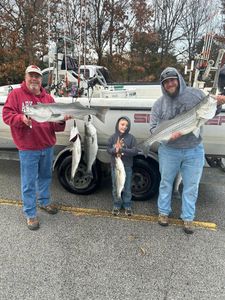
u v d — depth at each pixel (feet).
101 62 69.56
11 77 56.54
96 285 9.39
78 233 12.02
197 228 12.60
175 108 11.10
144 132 13.60
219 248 11.34
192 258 10.75
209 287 9.46
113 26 69.97
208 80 18.48
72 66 20.68
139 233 12.14
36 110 10.46
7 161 19.26
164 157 11.84
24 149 11.43
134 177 14.24
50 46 19.08
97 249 11.08
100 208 13.92
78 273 9.86
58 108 10.83
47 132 11.77
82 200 14.61
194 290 9.32
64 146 14.96
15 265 10.13
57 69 18.70
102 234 12.00
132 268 10.16
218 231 12.44
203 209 14.15
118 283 9.49
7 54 55.93
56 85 17.76
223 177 13.88
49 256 10.62
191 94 10.97
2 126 15.31
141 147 11.71
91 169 13.56
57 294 9.00
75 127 12.21
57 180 16.69
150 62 78.43
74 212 13.55
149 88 21.18
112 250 11.05
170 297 9.03
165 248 11.25
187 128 10.53
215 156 13.69
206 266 10.37
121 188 12.12
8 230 12.07
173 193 13.99
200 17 88.02
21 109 11.07
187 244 11.53
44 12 55.31
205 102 9.96
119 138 12.39
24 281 9.46
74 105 11.13
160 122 11.51
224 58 17.74
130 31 72.49
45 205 13.37
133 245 11.37
